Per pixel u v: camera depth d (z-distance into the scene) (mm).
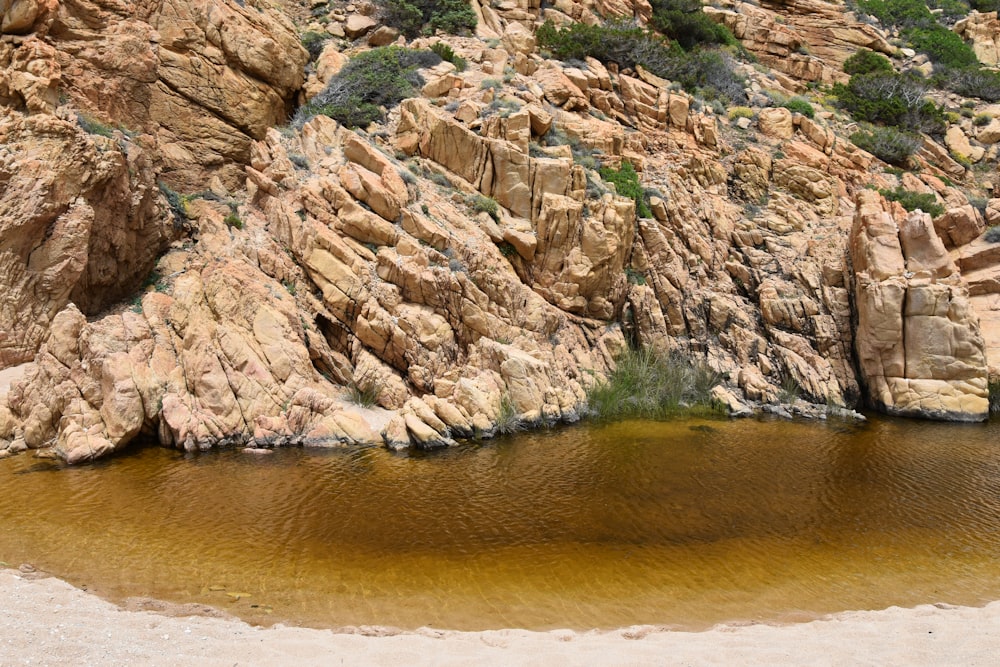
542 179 21797
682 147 27625
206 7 22516
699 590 9422
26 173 16125
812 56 39469
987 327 22812
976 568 10297
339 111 23188
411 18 30453
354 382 17734
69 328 14852
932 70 40812
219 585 9031
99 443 14016
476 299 19297
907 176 29562
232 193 22516
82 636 6766
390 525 11328
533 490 13234
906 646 7258
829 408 20844
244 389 15867
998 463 15758
